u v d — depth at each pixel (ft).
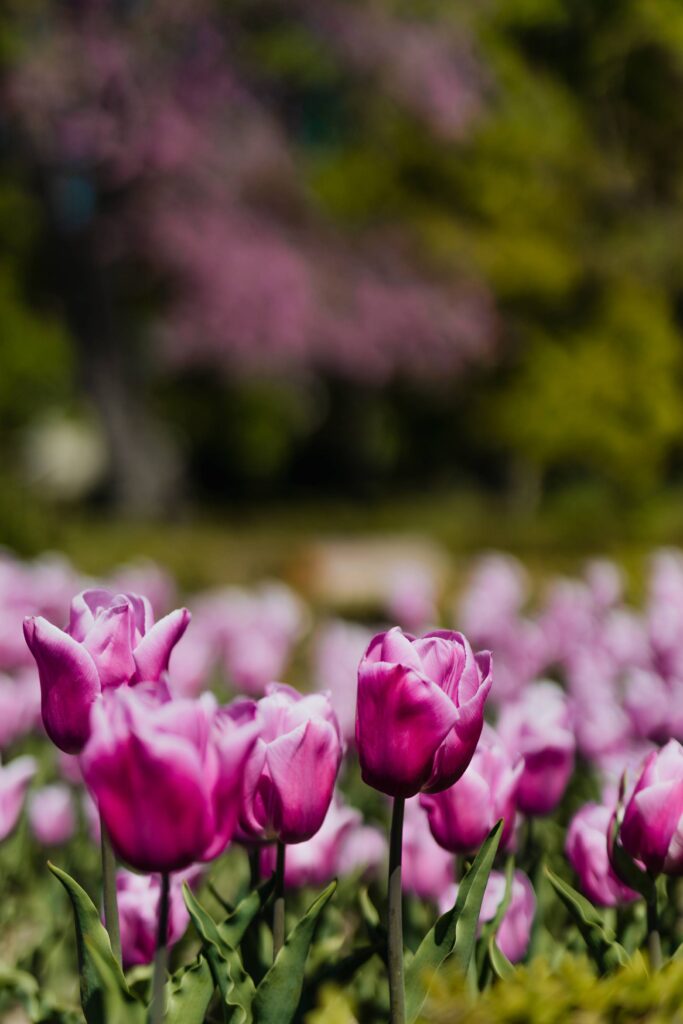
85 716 5.87
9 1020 7.78
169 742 4.75
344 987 6.34
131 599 6.38
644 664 14.66
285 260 77.56
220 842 5.04
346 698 10.84
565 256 74.79
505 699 13.34
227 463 117.19
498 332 78.59
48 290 90.12
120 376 85.35
